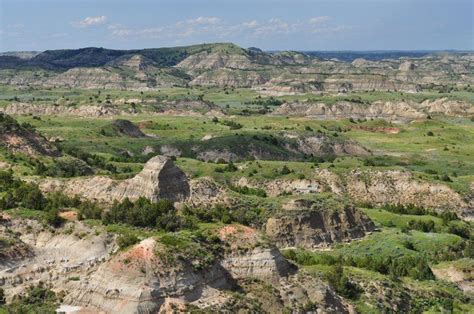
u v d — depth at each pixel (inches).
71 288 3585.1
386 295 4037.9
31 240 4109.3
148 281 3361.2
